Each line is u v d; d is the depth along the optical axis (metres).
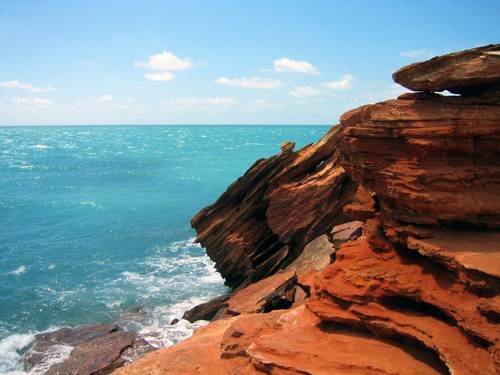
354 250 14.69
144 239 46.34
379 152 13.06
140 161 127.75
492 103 12.02
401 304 12.73
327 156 29.22
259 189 29.97
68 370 20.97
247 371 13.95
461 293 11.22
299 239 28.77
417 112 12.40
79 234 48.12
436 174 12.20
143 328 26.34
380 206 14.09
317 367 12.30
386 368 11.50
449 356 10.28
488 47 11.72
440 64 12.25
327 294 14.15
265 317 17.17
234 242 30.61
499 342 9.66
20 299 30.91
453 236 12.17
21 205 62.53
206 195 73.12
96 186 82.19
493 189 12.25
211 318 26.81
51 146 193.75
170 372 15.50
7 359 22.80
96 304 30.09
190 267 37.59
